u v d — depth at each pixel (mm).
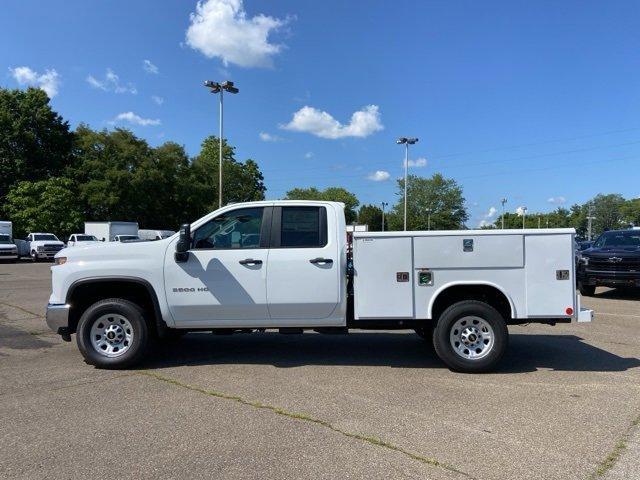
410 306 6277
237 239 6484
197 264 6375
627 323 9930
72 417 4766
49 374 6203
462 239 6242
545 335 8758
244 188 77000
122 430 4453
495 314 6211
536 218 122125
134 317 6371
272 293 6336
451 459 3906
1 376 6113
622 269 13375
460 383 5875
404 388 5672
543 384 5852
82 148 50156
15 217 42438
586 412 4930
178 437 4301
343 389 5625
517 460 3893
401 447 4117
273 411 4918
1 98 49594
